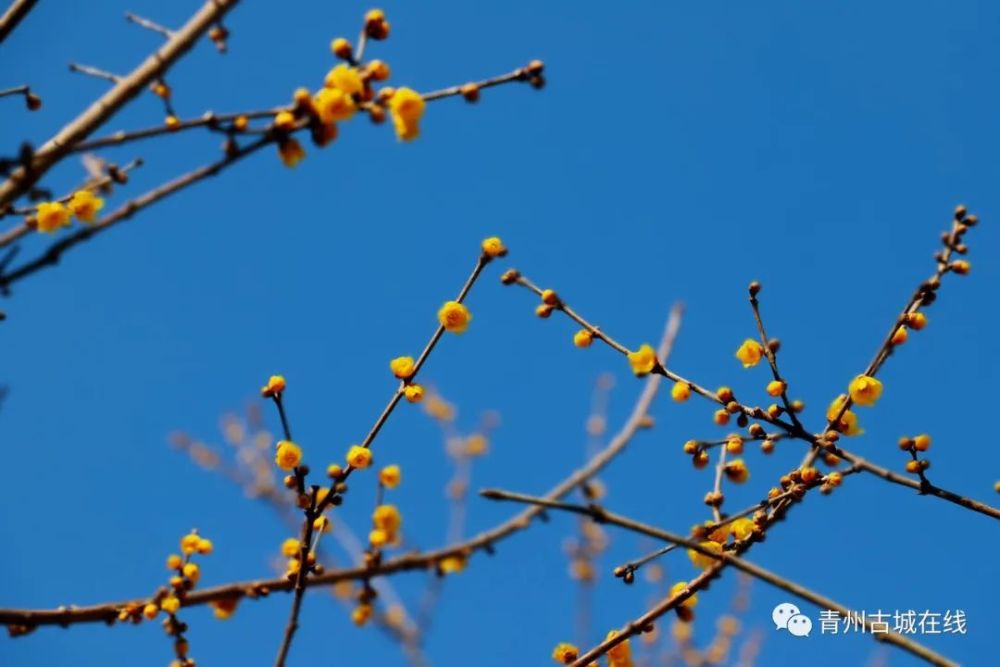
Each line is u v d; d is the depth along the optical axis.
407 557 5.50
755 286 4.00
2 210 3.06
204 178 3.03
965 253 3.98
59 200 3.70
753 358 4.02
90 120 3.15
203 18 3.20
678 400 4.04
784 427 3.89
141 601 4.63
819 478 3.79
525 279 4.15
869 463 3.84
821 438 3.89
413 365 4.04
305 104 3.08
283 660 4.02
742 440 3.93
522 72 3.47
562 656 4.06
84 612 4.49
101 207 3.77
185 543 4.71
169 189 2.97
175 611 4.62
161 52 3.20
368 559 5.36
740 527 3.92
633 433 5.87
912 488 3.85
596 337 4.11
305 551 4.07
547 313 4.15
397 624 7.18
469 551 5.65
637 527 2.97
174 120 2.97
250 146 3.04
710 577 3.80
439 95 3.39
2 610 4.31
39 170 2.88
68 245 2.85
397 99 3.30
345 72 3.24
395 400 4.04
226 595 4.83
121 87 3.17
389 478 5.17
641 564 3.88
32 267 2.82
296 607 4.07
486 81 3.44
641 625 3.87
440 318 4.02
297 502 4.08
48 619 4.40
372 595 5.46
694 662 7.23
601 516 2.94
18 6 3.45
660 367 4.05
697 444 4.04
